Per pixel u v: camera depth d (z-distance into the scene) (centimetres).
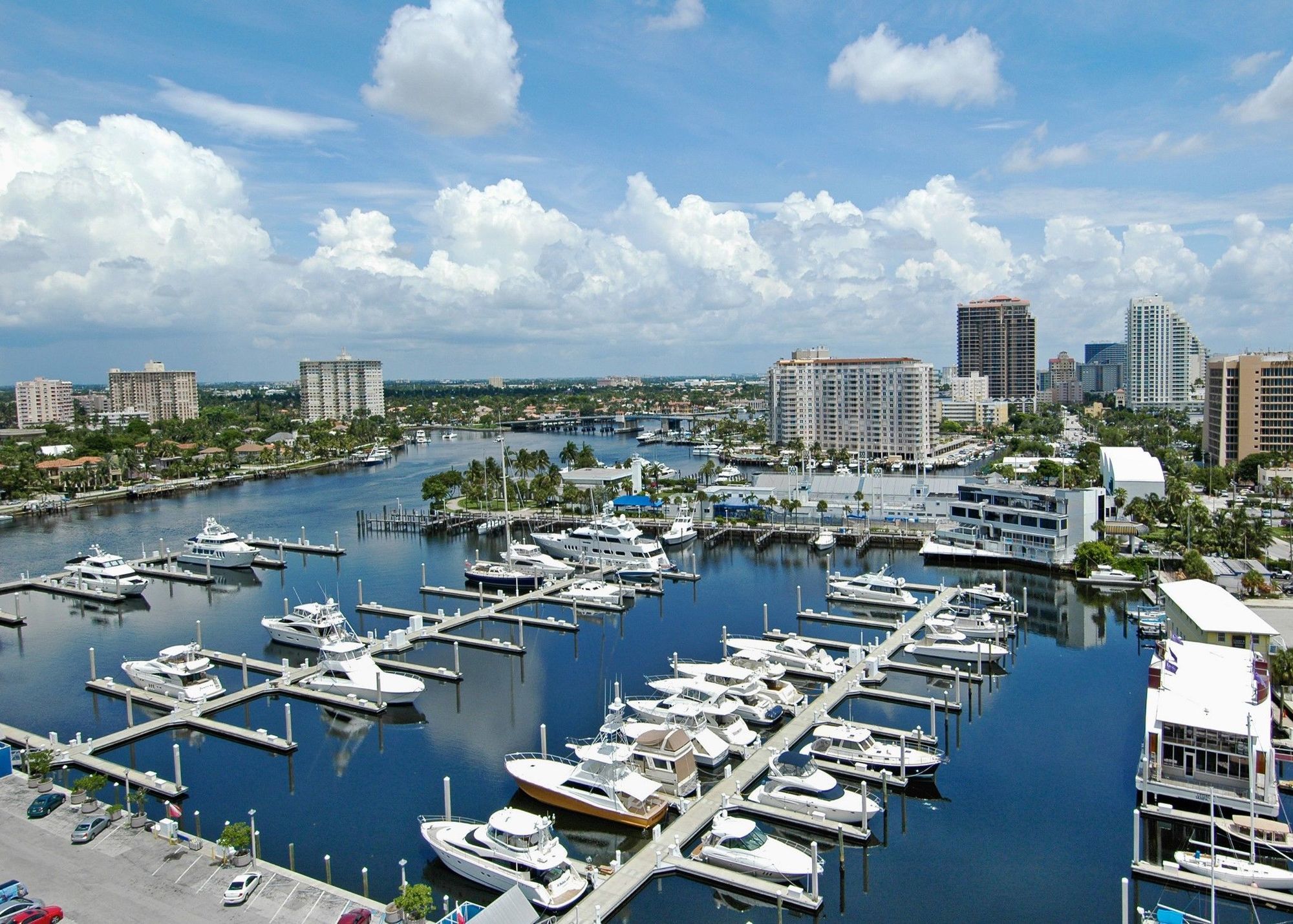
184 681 10381
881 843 7138
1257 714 7550
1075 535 17012
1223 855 6712
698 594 15612
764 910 6278
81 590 15800
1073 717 9675
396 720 9819
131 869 6209
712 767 8338
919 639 12469
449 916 5600
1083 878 6600
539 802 7762
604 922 6075
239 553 17950
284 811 7694
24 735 8994
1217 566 16012
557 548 18362
